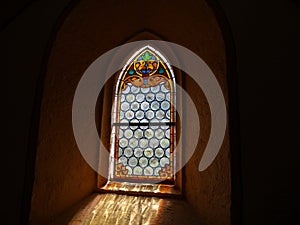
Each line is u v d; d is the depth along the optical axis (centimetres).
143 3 159
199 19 139
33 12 141
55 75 138
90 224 138
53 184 136
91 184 173
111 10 158
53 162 136
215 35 126
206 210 136
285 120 105
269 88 109
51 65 134
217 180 123
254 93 109
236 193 100
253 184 100
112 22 170
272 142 104
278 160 102
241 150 104
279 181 100
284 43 113
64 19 137
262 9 118
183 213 147
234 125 106
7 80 134
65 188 147
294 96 107
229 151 105
